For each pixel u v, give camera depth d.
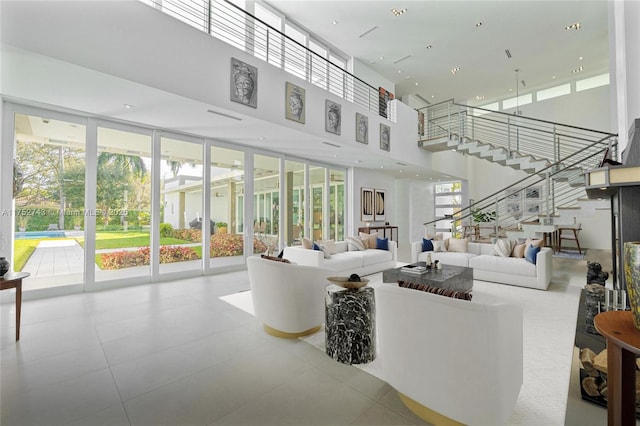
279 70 5.18
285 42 6.82
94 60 3.19
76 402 1.94
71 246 4.57
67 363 2.44
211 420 1.79
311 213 8.47
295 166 8.04
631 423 1.13
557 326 3.24
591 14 6.49
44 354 2.59
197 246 5.98
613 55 4.68
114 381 2.19
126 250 5.11
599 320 1.27
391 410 1.88
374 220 10.55
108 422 1.76
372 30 7.23
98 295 4.47
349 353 2.46
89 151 4.72
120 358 2.54
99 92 3.79
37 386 2.12
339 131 6.43
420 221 13.41
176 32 3.85
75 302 4.11
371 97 8.96
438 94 11.16
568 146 9.89
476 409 1.56
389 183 11.34
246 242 6.76
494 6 6.29
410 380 1.79
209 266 6.10
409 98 10.98
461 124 8.80
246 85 4.66
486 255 5.76
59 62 3.04
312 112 5.82
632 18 2.98
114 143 4.99
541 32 7.20
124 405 1.92
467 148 8.33
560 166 7.16
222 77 4.35
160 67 3.70
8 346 2.74
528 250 5.19
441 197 14.07
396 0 6.16
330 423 1.76
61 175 4.49
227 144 6.45
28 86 3.63
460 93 11.07
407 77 9.72
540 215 5.75
